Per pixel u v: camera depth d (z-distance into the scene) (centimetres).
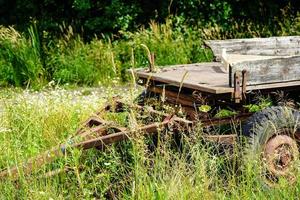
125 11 1627
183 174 554
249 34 1559
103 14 1666
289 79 609
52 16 1691
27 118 729
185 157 578
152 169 566
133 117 591
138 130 582
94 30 1650
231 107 648
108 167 599
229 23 1634
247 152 582
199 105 636
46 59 1470
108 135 591
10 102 806
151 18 1669
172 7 1656
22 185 552
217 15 1631
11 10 1738
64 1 1700
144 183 543
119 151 623
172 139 605
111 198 588
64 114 763
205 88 590
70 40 1503
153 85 693
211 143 608
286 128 602
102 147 588
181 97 657
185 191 532
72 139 605
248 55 777
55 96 838
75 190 566
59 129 737
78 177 553
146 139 625
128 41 1530
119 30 1619
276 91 618
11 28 1502
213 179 567
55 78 1435
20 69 1453
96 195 589
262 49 792
